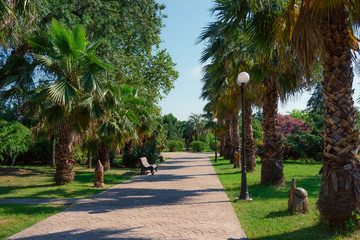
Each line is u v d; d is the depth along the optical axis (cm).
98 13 1596
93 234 538
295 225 567
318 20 548
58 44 997
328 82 541
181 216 667
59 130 1148
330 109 536
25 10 626
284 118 2950
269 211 688
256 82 1069
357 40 573
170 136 7688
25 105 1123
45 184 1170
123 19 1680
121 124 1509
